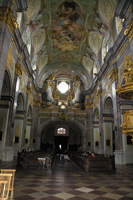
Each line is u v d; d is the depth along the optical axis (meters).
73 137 28.89
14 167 8.34
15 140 14.76
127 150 11.77
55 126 28.94
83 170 8.41
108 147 15.94
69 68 24.86
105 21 14.08
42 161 7.64
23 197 4.03
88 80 23.86
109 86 15.31
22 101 15.41
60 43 19.95
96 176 7.15
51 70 24.75
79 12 14.94
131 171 8.55
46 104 25.02
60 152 28.05
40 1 13.27
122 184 5.64
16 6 9.73
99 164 8.29
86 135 22.95
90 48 19.16
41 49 19.33
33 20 14.30
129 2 9.97
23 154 8.67
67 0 13.71
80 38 18.69
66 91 27.61
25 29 13.73
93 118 22.28
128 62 8.46
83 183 5.72
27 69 16.16
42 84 23.86
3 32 8.70
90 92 23.44
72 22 16.41
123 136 12.01
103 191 4.75
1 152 10.75
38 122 22.75
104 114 16.52
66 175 7.22
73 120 23.44
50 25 16.61
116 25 13.67
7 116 11.30
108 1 12.53
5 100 11.45
